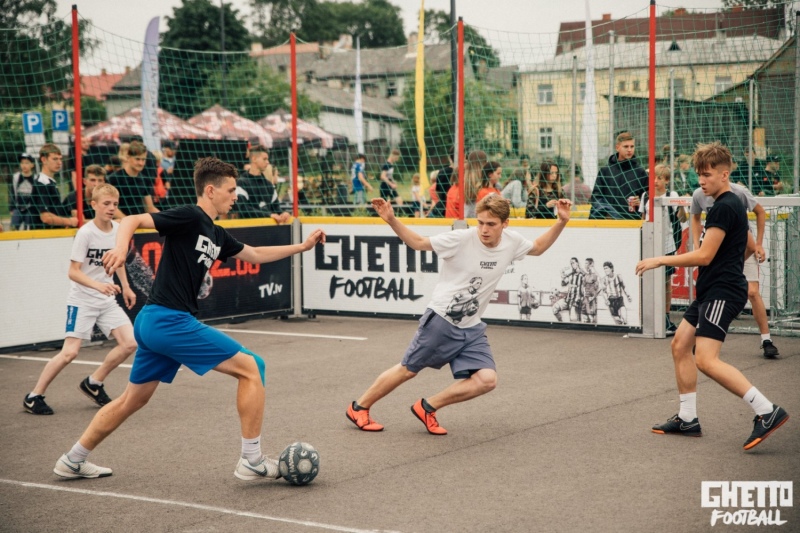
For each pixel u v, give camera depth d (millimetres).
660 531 4219
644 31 14078
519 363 8750
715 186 5746
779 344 9586
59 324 10227
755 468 5223
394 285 11508
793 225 10789
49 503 4781
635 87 14000
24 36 15109
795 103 12281
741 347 9398
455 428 6316
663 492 4797
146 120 14617
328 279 11922
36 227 11562
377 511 4570
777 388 7414
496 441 5941
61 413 7082
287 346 9984
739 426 6199
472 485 4988
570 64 13461
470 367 6059
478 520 4402
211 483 5113
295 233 12016
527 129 14070
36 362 9344
